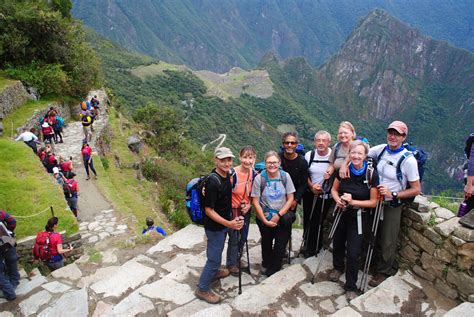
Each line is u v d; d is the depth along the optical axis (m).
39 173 13.30
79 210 13.52
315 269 5.40
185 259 6.48
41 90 25.88
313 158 5.86
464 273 4.25
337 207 5.21
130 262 6.52
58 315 5.06
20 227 9.88
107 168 20.53
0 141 15.52
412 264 5.00
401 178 4.78
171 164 32.44
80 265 7.23
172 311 4.83
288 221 5.38
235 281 5.65
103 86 43.75
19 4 28.02
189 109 130.25
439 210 4.98
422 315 4.27
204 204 4.78
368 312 4.30
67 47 30.44
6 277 5.66
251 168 5.49
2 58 26.30
